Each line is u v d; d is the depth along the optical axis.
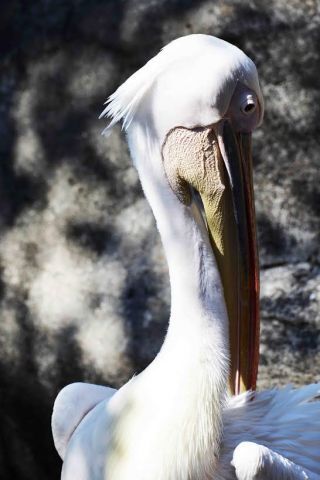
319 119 9.70
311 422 6.14
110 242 10.10
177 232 6.14
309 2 9.83
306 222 9.66
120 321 10.02
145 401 6.02
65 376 10.31
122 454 5.99
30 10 10.56
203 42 6.05
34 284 10.37
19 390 10.61
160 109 6.08
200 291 6.05
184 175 6.16
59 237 10.29
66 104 10.35
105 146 10.14
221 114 6.03
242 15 9.87
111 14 10.21
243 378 6.42
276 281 9.65
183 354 5.98
